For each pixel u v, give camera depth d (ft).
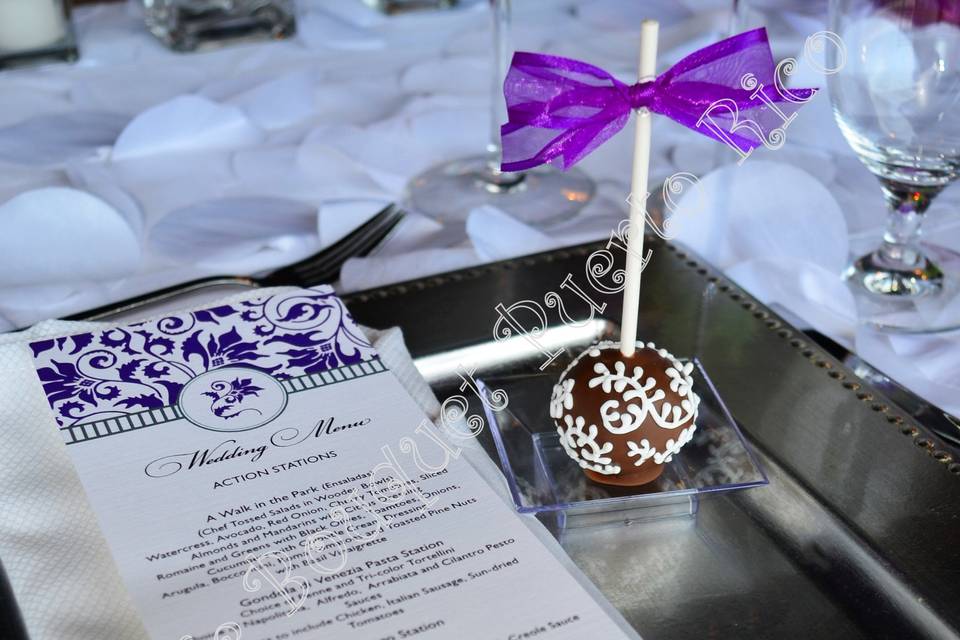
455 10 2.44
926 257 1.54
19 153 1.80
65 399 1.09
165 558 0.91
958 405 1.27
